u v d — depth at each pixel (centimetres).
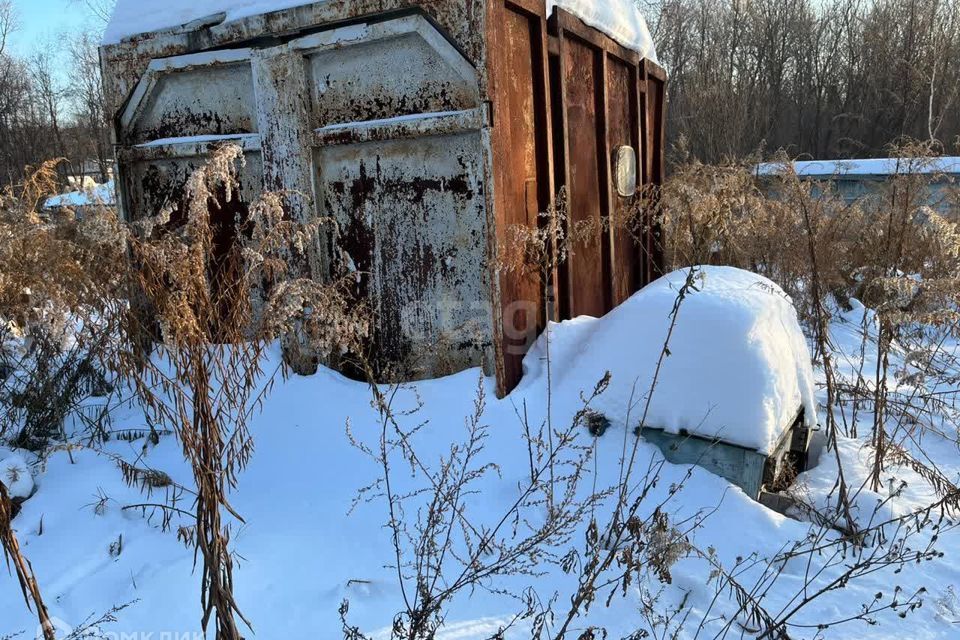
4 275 283
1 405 399
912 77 2514
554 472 335
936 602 272
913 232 560
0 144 2948
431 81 388
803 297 638
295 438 371
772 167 697
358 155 414
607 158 538
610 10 548
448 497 262
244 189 452
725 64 2683
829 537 315
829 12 3023
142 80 462
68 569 276
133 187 488
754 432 327
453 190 395
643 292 394
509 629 248
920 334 532
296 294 253
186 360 218
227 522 306
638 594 271
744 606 239
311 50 407
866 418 462
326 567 277
